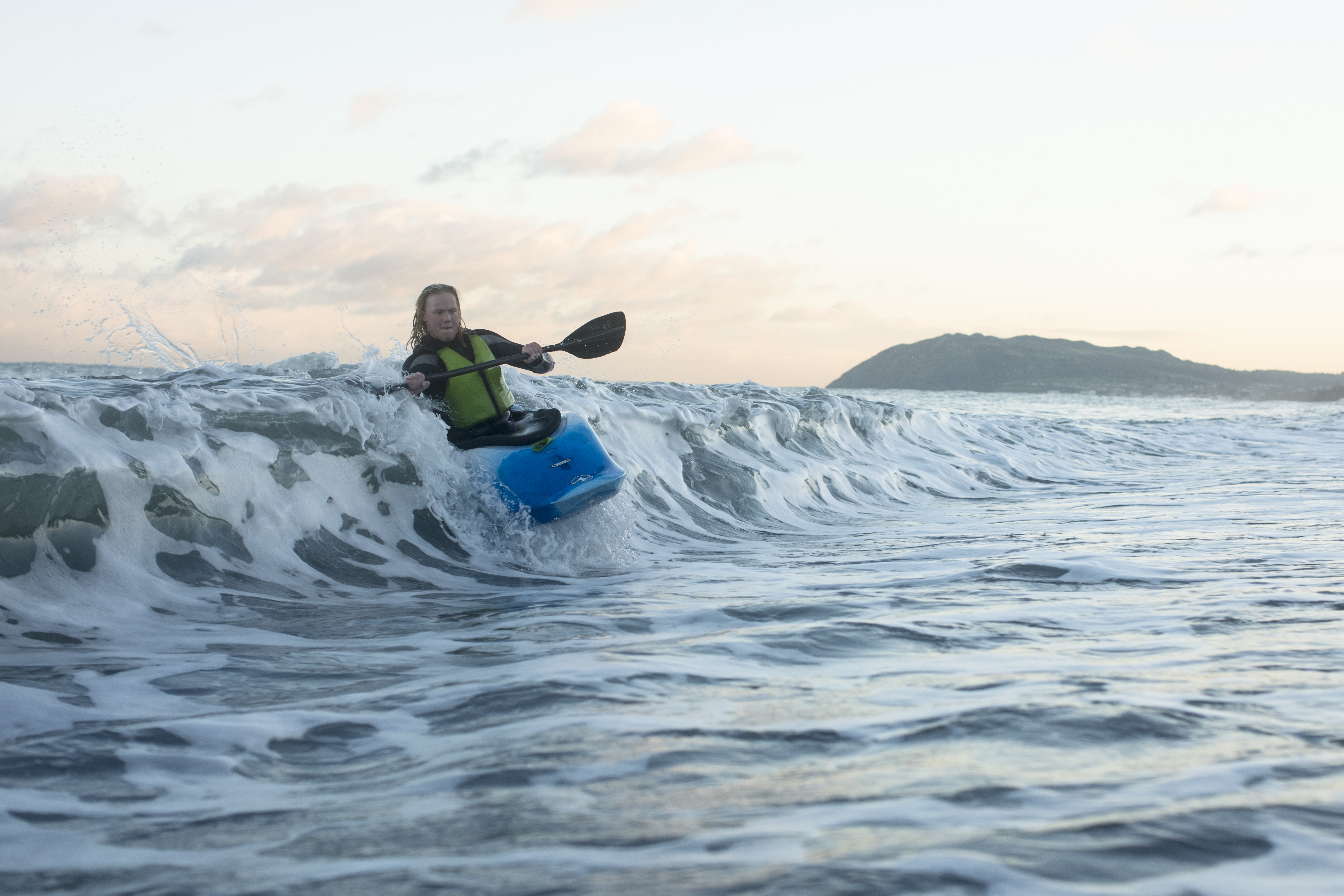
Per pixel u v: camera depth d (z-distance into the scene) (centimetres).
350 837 155
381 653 323
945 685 252
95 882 141
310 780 193
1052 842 142
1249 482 1038
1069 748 192
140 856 151
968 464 1135
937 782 172
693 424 853
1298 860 135
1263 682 249
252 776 196
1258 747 192
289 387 535
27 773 196
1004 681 254
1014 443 1362
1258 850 139
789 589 440
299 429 513
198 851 153
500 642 335
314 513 497
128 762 204
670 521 702
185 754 210
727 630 341
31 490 380
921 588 429
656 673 271
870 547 608
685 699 241
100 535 405
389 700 253
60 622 354
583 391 872
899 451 1139
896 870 132
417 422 559
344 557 489
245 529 463
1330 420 2433
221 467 466
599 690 251
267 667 301
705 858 138
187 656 316
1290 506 783
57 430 405
